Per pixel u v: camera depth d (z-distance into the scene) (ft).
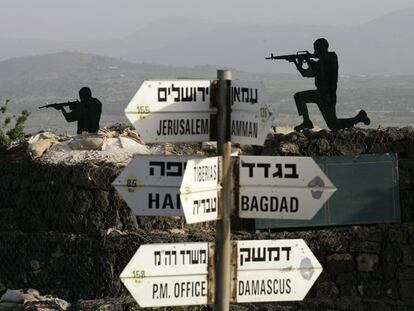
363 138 79.97
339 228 77.56
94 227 77.56
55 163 79.82
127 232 76.84
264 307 72.84
